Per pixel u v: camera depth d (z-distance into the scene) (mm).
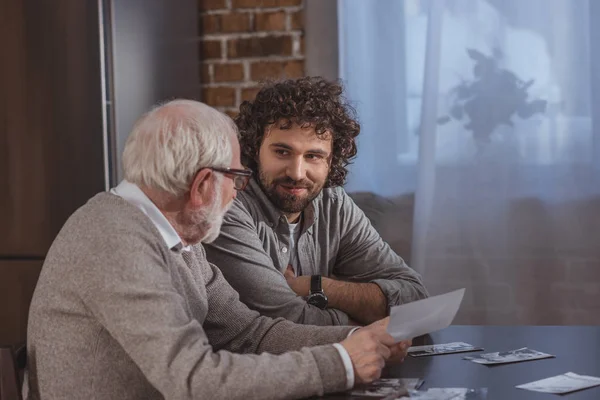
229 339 2031
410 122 3830
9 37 3305
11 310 3395
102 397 1609
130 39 3369
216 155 1728
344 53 3863
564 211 3768
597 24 3709
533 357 1929
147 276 1590
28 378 1734
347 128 2502
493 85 3764
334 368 1622
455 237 3816
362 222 2742
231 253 2342
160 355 1541
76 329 1613
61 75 3289
